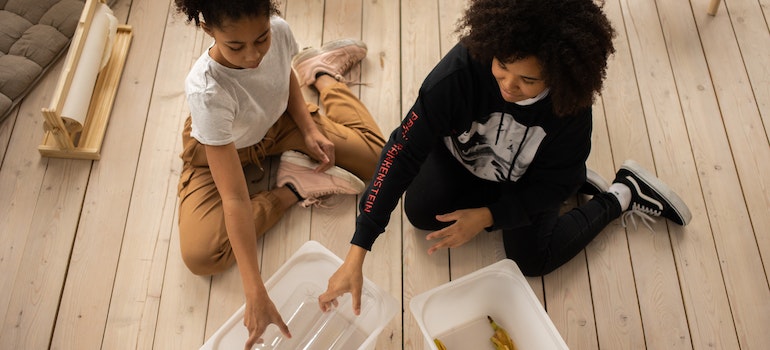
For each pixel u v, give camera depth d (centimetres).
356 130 206
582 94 116
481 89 141
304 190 197
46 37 217
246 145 188
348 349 163
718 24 240
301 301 164
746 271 194
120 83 220
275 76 174
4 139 207
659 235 200
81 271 188
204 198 187
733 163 212
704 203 205
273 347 158
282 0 242
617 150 215
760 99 225
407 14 241
